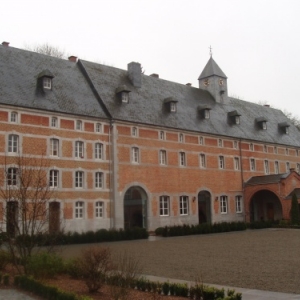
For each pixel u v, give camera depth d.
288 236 30.50
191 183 40.44
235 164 45.78
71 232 30.17
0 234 17.48
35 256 14.36
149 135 37.44
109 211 33.69
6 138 28.64
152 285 11.66
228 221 43.62
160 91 43.12
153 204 36.75
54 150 31.33
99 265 13.10
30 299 11.51
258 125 51.62
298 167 54.25
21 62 33.69
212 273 15.21
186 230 35.62
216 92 49.56
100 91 36.56
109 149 34.53
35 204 15.35
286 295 11.24
